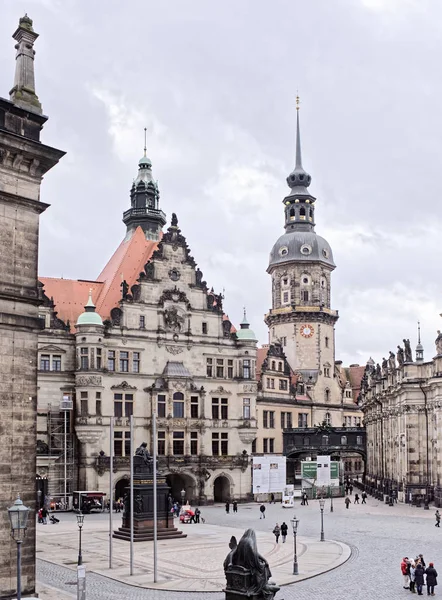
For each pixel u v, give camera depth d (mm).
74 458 92375
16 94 34594
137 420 96812
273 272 148875
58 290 103438
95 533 66375
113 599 38562
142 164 120250
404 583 41562
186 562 50406
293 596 39344
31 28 35250
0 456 32375
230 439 104812
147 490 62719
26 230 34281
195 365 103188
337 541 60656
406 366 97688
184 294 103125
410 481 96625
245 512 89438
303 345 142125
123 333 97312
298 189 150625
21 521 26391
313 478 110375
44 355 93250
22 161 34188
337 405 144125
